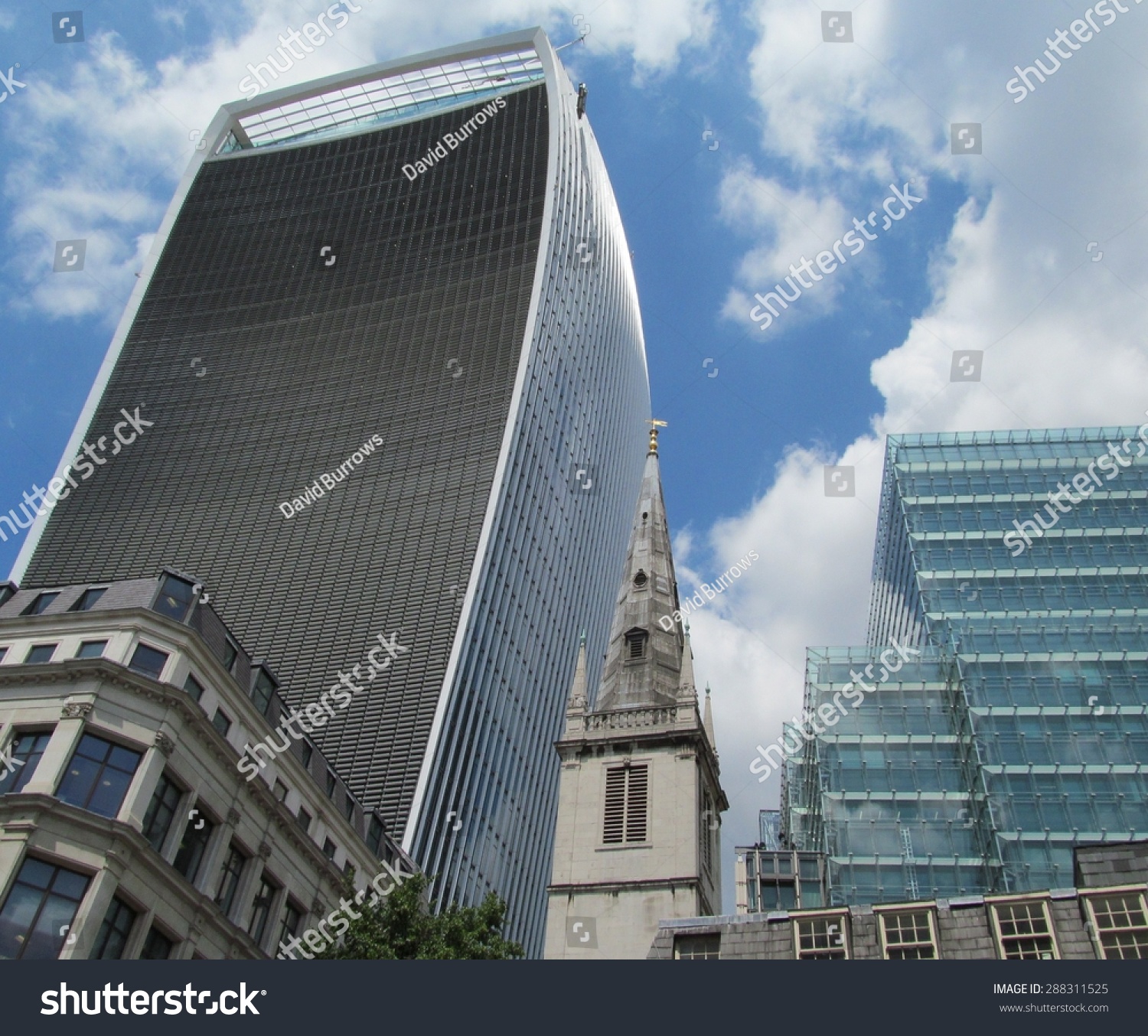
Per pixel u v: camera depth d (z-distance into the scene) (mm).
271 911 50000
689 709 65188
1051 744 77500
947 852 73625
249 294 172125
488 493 138375
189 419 157875
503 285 162625
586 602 166625
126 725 43688
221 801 47344
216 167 192125
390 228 177125
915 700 82812
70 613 46875
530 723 138250
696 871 57500
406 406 152750
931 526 92750
